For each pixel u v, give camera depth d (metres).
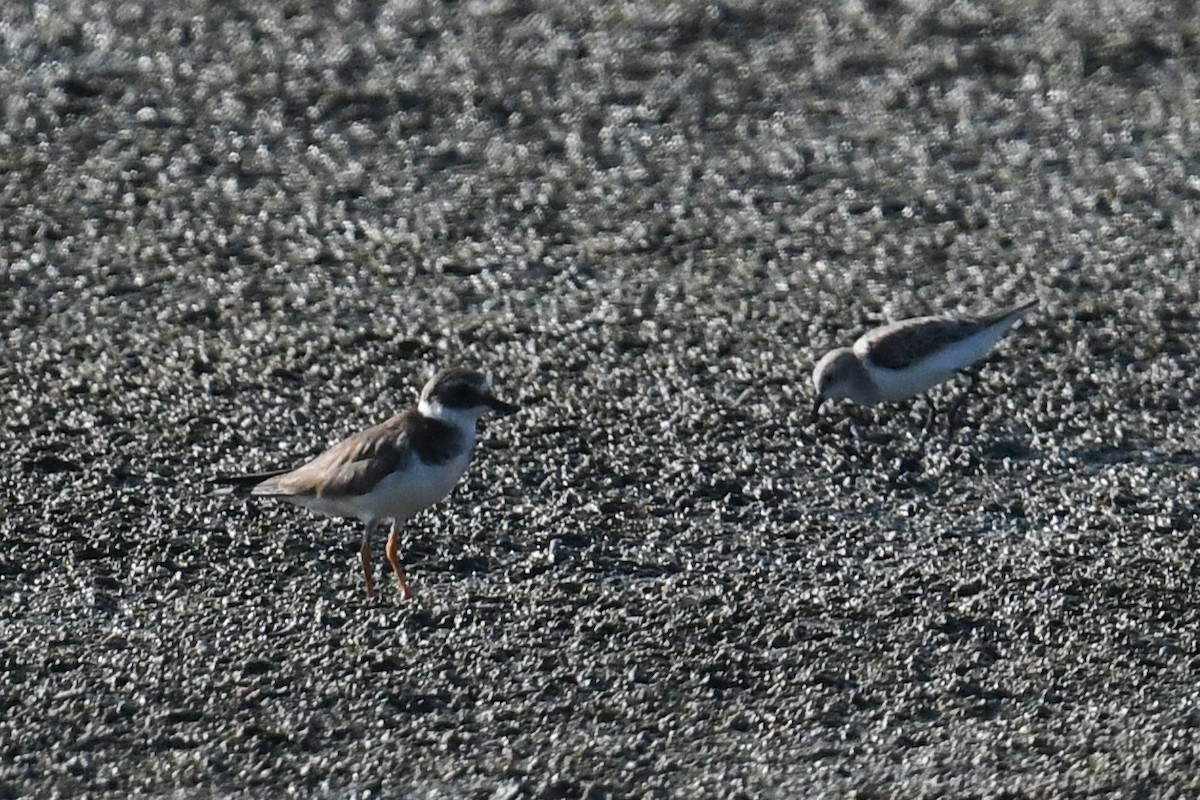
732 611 12.22
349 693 11.12
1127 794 10.19
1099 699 11.21
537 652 11.64
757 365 16.53
